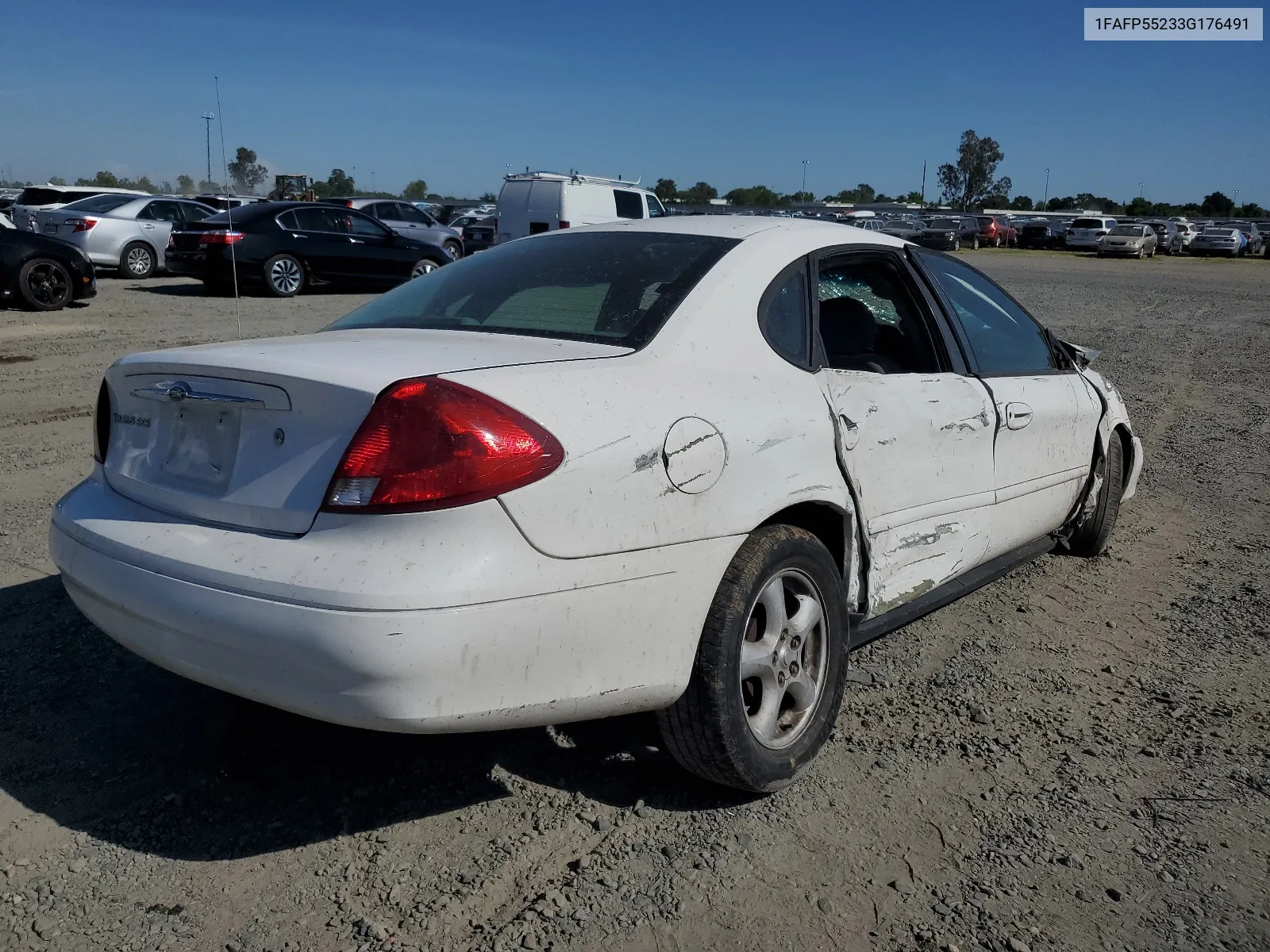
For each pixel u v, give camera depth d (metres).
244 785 2.90
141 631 2.47
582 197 21.45
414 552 2.18
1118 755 3.18
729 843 2.67
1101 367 11.44
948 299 3.86
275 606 2.21
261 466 2.38
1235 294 22.72
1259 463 7.23
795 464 2.84
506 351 2.59
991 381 3.88
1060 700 3.56
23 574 4.35
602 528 2.37
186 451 2.57
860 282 3.54
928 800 2.90
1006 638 4.10
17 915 2.34
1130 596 4.61
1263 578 4.86
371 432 2.24
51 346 10.60
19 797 2.79
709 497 2.59
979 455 3.71
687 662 2.58
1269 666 3.87
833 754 3.15
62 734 3.12
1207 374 11.16
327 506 2.25
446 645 2.16
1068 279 26.58
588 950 2.27
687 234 3.28
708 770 2.76
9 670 3.50
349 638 2.13
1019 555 4.27
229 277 16.03
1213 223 58.72
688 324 2.80
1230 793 2.97
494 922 2.35
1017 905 2.46
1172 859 2.65
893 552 3.32
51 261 13.59
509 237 21.88
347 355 2.51
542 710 2.35
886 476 3.23
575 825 2.74
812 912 2.41
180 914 2.36
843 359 3.32
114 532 2.57
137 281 18.97
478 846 2.64
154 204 19.77
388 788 2.90
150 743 3.09
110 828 2.67
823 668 3.00
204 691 3.44
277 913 2.37
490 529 2.22
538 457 2.27
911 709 3.46
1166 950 2.32
